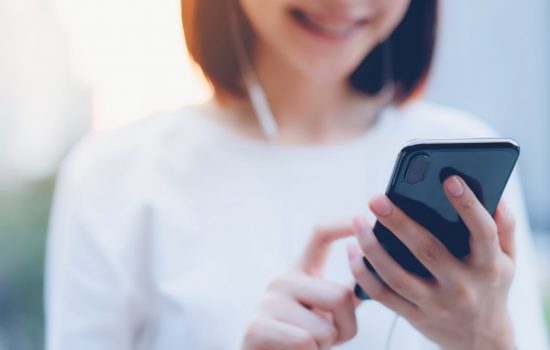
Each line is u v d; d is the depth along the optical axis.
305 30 0.68
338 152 0.79
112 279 0.75
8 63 2.26
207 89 0.85
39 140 2.26
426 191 0.49
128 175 0.80
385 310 0.71
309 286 0.59
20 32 2.28
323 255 0.62
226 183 0.78
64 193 0.84
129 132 0.84
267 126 0.79
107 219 0.78
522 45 2.61
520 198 0.84
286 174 0.78
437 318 0.54
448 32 2.52
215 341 0.71
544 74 2.64
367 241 0.52
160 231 0.76
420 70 0.83
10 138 2.25
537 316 0.78
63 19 2.21
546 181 2.78
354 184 0.78
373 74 0.81
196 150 0.79
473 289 0.52
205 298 0.72
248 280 0.73
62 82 2.24
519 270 0.79
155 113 0.86
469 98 2.57
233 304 0.72
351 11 0.66
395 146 0.80
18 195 2.06
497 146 0.48
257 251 0.74
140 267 0.76
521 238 0.81
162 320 0.74
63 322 0.75
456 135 0.84
